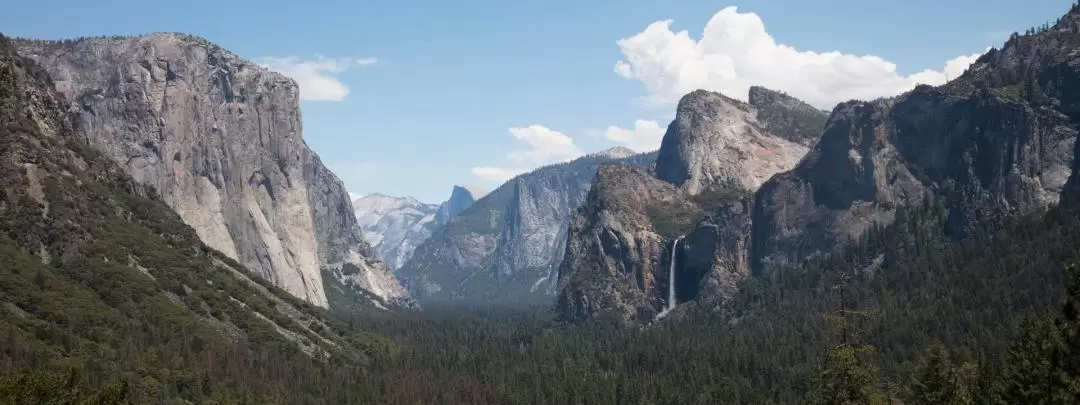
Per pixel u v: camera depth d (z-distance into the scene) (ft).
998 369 545.85
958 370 529.04
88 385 543.39
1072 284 338.13
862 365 412.77
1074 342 354.13
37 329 623.77
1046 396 415.85
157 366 644.69
